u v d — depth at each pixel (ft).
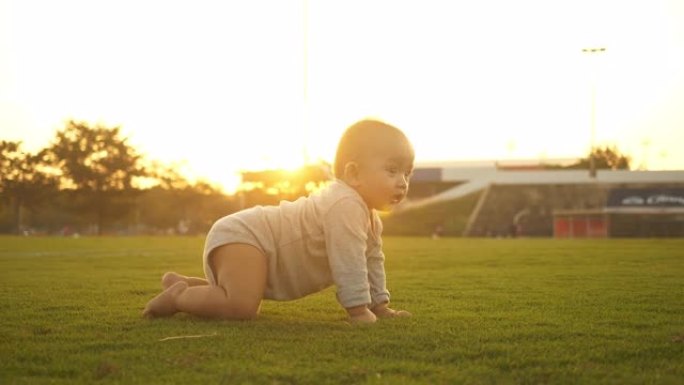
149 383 7.40
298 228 12.46
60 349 9.37
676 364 8.46
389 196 12.62
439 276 25.29
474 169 204.95
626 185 195.72
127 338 10.19
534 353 9.00
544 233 185.78
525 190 199.21
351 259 12.18
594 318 12.58
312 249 12.46
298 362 8.36
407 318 12.52
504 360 8.57
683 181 190.60
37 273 28.02
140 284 21.65
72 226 213.25
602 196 193.67
